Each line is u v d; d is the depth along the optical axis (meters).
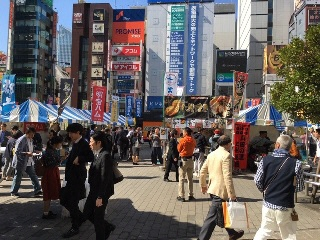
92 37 79.25
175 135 13.52
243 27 89.88
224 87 64.00
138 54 78.25
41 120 19.47
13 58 77.12
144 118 65.69
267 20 77.81
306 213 8.48
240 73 15.49
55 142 7.69
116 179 6.04
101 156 5.68
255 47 78.00
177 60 74.94
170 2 75.88
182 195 9.75
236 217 5.48
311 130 17.31
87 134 15.87
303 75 10.73
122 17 80.00
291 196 4.85
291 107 10.91
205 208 8.88
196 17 74.44
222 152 5.87
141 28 79.62
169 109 22.33
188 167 9.80
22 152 9.73
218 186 5.78
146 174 15.32
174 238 6.47
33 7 76.88
